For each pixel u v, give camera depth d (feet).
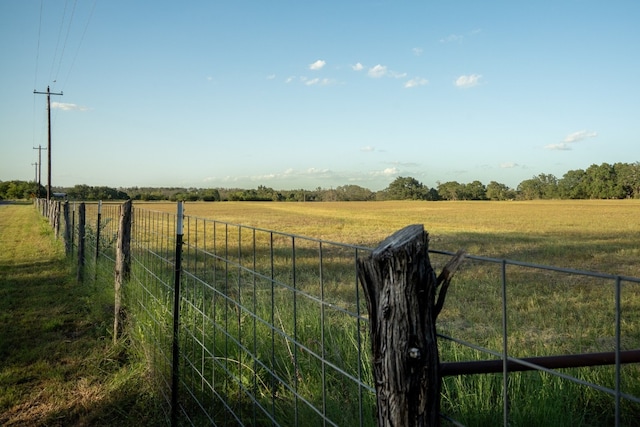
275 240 68.18
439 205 294.87
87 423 13.69
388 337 5.40
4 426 13.57
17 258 44.93
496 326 21.11
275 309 18.06
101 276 28.43
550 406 11.50
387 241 5.49
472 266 40.16
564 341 18.83
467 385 12.83
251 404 13.16
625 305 25.17
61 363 17.98
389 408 5.44
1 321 23.47
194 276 14.24
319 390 12.63
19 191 415.23
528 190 470.80
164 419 13.52
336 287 30.32
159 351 15.72
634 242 64.08
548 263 45.37
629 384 13.15
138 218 24.47
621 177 419.13
